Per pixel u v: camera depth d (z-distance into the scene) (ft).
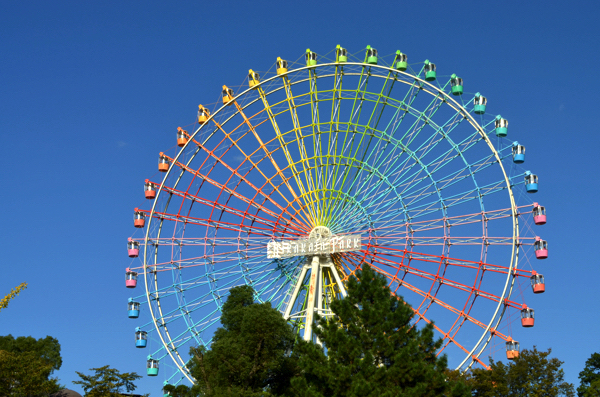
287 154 256.52
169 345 248.73
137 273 261.44
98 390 213.25
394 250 246.06
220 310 250.16
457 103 245.86
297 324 236.84
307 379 178.40
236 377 201.67
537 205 235.20
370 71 254.06
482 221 239.91
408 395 162.81
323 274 253.03
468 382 221.05
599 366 273.95
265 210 256.52
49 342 284.61
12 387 214.69
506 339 227.81
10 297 153.28
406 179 246.88
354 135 253.03
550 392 221.87
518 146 241.35
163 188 260.01
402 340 181.88
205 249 256.93
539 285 229.45
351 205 251.19
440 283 240.73
